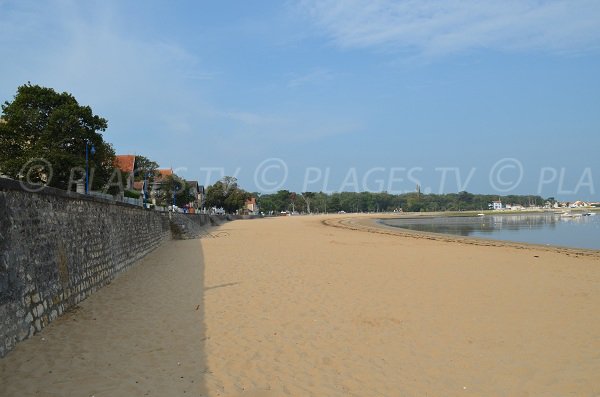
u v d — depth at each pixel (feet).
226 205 347.56
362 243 101.14
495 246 94.27
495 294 42.83
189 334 30.32
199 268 58.75
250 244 97.76
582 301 40.14
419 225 240.73
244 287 45.73
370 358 26.35
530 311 36.65
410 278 51.06
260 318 34.30
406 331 31.35
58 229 34.22
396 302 39.45
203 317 34.45
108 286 46.06
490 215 445.78
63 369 23.50
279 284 47.24
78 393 20.84
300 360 25.91
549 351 27.63
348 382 23.04
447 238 121.39
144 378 22.91
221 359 25.85
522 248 89.20
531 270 57.41
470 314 35.68
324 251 81.05
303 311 36.35
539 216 391.65
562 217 358.64
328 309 36.99
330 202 610.65
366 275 52.95
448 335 30.55
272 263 63.31
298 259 68.08
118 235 54.08
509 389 22.48
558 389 22.52
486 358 26.48
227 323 32.96
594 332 31.17
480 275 53.31
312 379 23.34
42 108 99.45
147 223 77.36
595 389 22.52
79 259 38.78
